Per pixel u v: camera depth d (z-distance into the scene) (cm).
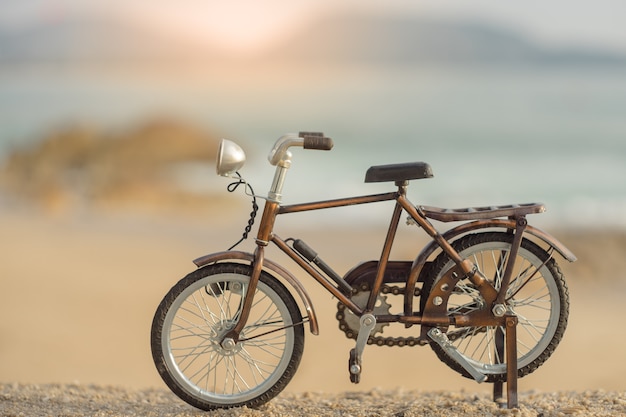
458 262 955
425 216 957
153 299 2842
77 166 6050
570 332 2488
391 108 13175
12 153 6362
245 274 965
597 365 2169
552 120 10975
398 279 975
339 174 6194
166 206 5125
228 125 11794
